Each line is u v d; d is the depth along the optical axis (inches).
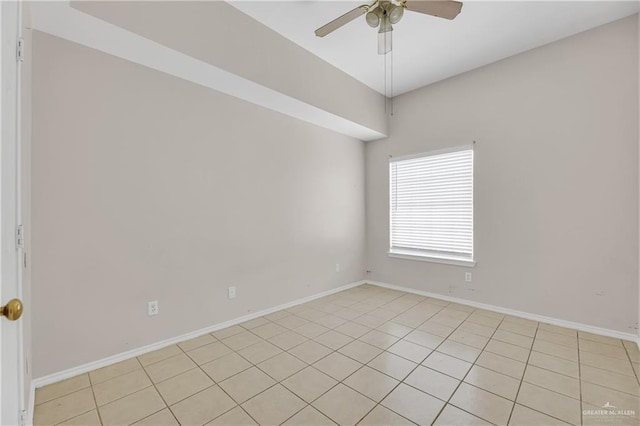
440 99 146.9
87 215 81.9
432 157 150.9
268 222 128.6
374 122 157.8
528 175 120.0
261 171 125.6
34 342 74.0
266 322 118.8
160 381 77.9
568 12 97.9
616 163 101.5
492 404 67.9
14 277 41.3
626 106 99.7
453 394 71.8
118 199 87.4
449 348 95.5
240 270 118.3
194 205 104.3
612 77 102.1
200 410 66.9
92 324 83.0
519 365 84.7
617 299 101.7
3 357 33.1
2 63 33.5
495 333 106.7
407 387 74.8
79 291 80.7
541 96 116.6
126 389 74.4
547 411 65.4
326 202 156.0
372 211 177.5
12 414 37.7
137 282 91.3
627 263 99.9
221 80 101.7
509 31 108.0
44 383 75.3
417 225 157.2
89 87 82.1
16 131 42.6
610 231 102.9
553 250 114.4
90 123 82.3
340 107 137.6
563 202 112.0
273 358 89.8
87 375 80.3
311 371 82.5
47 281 75.8
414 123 157.1
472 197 136.3
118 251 87.5
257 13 100.0
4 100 35.3
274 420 63.6
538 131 117.3
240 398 71.0
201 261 106.3
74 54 79.7
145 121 92.5
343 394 72.2
